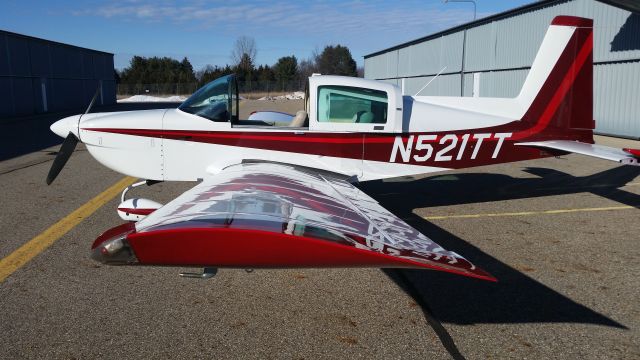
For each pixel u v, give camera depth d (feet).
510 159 16.80
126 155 15.39
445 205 18.30
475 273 6.77
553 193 20.21
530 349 8.34
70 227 15.01
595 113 38.86
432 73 73.41
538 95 16.88
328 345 8.48
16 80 71.10
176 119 15.25
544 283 11.06
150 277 11.28
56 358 7.97
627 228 15.23
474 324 9.22
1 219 15.85
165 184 21.74
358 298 10.33
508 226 15.52
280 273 11.62
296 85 166.40
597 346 8.41
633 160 14.46
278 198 9.88
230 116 15.12
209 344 8.46
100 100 106.42
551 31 16.78
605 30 37.17
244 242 7.54
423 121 15.75
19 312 9.52
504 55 50.93
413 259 7.06
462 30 61.31
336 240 7.57
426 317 9.50
